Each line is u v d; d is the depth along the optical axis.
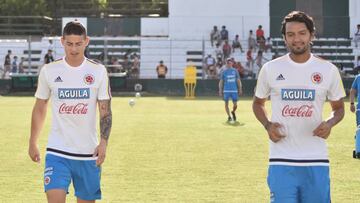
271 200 5.80
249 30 48.47
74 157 6.41
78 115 6.43
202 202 8.94
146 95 40.44
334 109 6.02
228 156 13.55
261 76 5.98
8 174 11.25
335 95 5.93
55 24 54.25
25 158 13.17
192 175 11.17
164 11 56.03
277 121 5.86
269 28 48.38
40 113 6.63
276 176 5.78
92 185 6.52
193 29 48.88
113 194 9.50
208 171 11.59
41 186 10.14
